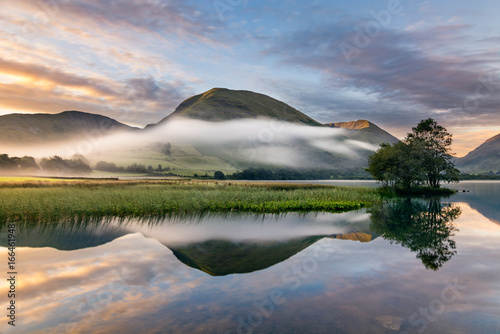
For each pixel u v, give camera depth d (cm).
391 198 4338
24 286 883
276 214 2609
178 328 637
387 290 855
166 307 746
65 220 2108
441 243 1489
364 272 1026
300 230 1847
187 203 2809
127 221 2103
